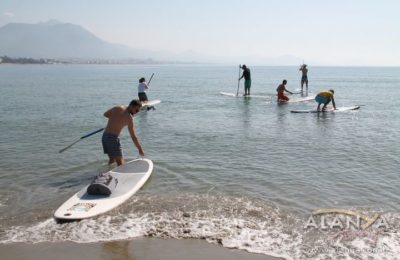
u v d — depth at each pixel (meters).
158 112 18.62
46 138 12.16
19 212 6.26
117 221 5.86
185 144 11.24
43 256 4.90
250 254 4.91
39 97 26.98
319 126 14.23
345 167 8.77
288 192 7.13
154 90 34.47
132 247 5.11
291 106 20.61
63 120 15.96
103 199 6.59
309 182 7.71
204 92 31.67
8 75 74.25
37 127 14.22
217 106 20.95
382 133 12.81
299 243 5.17
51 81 51.69
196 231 5.52
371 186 7.46
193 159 9.50
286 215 6.07
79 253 4.97
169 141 11.66
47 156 9.77
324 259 4.77
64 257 4.88
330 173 8.31
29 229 5.64
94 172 8.44
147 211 6.22
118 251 5.02
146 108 19.91
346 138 12.00
